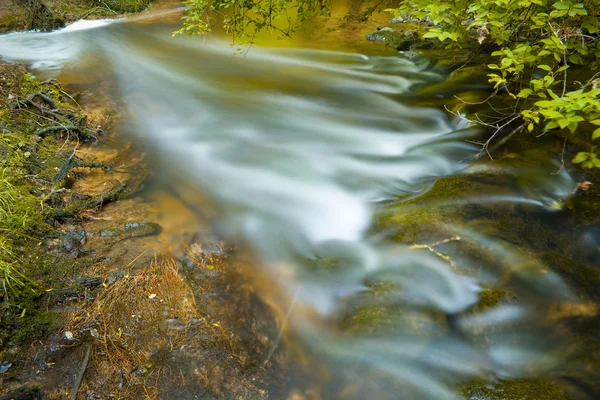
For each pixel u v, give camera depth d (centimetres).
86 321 319
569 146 525
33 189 443
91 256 380
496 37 470
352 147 626
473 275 368
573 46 445
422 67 879
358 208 485
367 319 336
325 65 923
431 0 486
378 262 395
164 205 474
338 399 284
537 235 401
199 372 292
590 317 326
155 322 323
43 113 599
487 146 558
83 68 861
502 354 311
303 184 536
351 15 842
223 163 578
